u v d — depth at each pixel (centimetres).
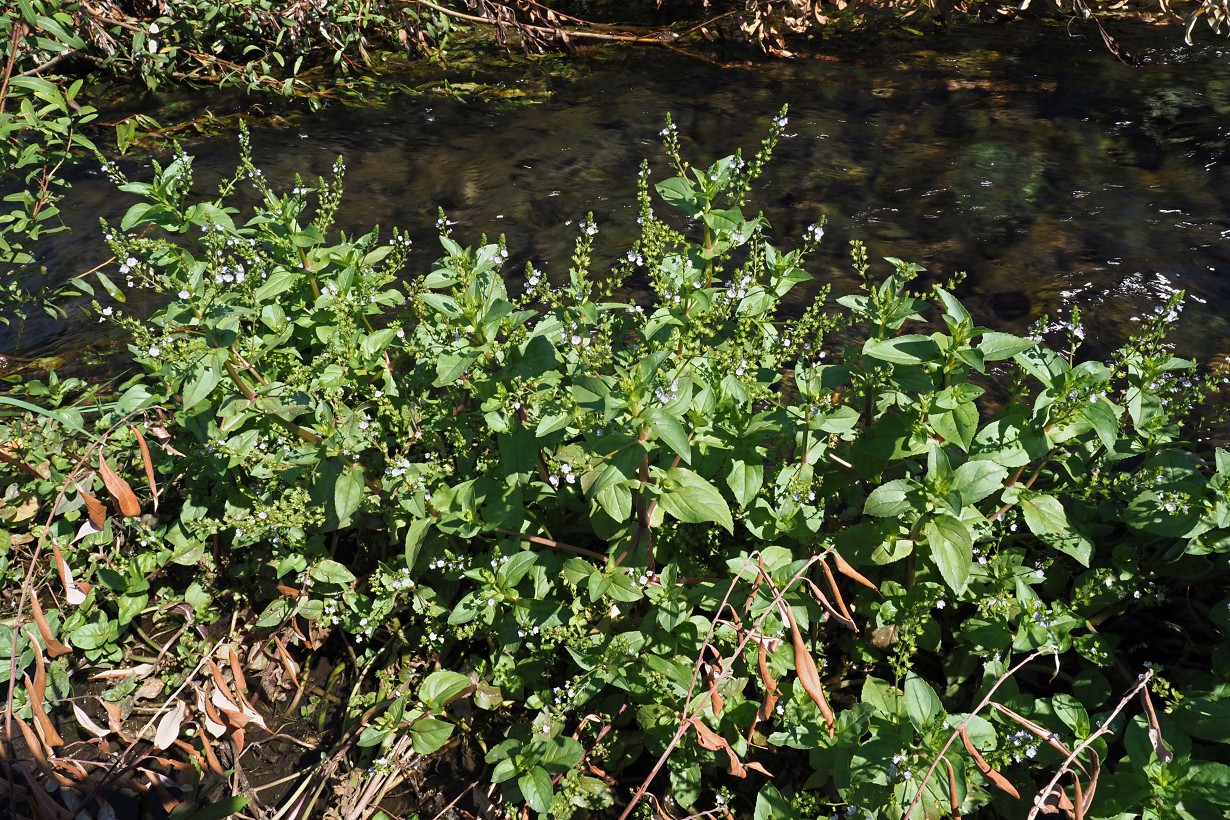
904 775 303
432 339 410
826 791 352
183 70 1016
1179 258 627
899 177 756
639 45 1060
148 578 457
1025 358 331
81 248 711
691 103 909
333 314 436
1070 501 391
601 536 372
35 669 420
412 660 416
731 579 361
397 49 1079
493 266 383
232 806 365
